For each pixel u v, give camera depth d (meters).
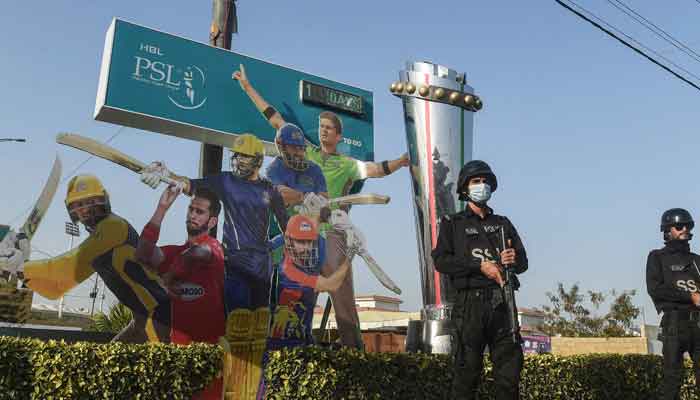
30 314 8.59
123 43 9.28
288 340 9.90
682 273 6.62
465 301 4.70
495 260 4.75
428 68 10.59
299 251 10.33
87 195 8.71
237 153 9.99
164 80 9.56
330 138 11.20
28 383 6.20
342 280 10.75
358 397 6.41
